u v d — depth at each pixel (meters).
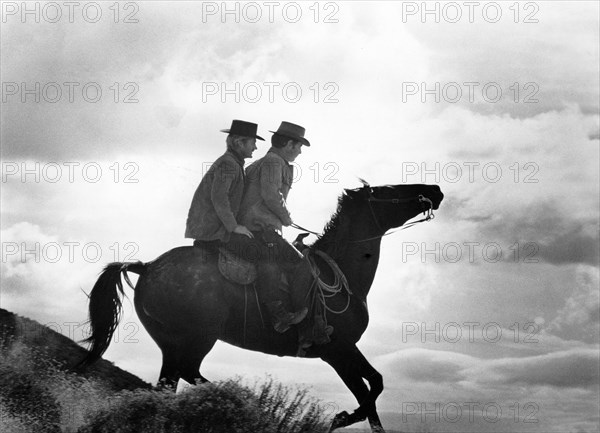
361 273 12.67
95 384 12.30
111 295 12.02
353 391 12.34
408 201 12.86
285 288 12.09
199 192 12.19
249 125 12.38
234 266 11.96
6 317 13.86
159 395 10.82
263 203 12.26
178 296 11.85
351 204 12.78
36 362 12.27
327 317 12.29
